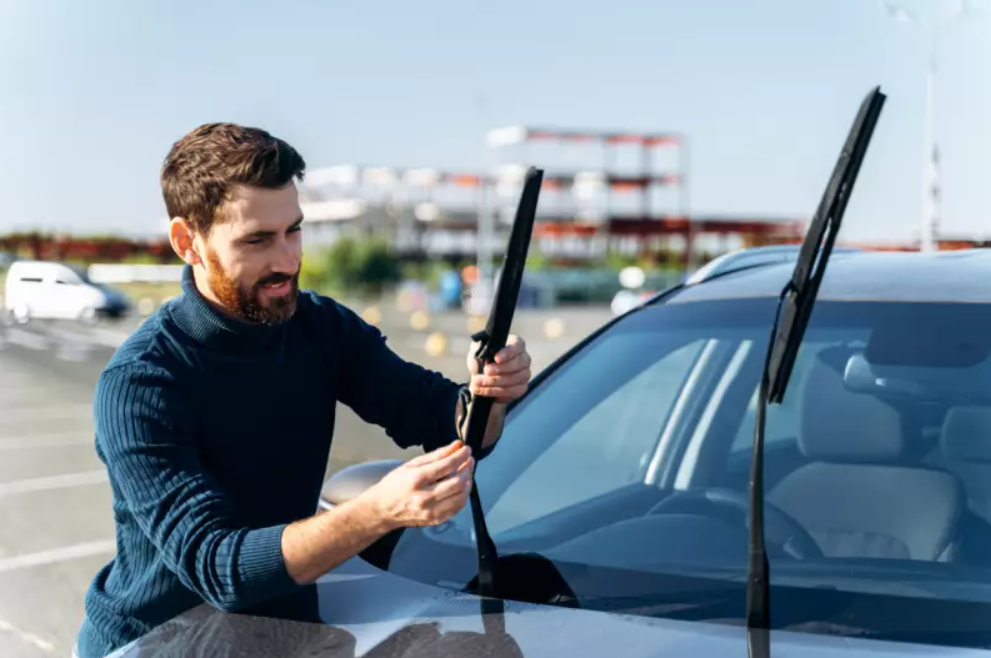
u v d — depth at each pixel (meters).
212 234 1.92
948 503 2.25
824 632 1.74
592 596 1.91
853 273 2.65
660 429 2.77
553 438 2.51
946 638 1.73
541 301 37.66
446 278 36.47
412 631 1.76
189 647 1.76
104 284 25.22
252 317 1.98
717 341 2.70
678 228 52.88
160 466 1.90
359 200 56.84
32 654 4.17
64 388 12.57
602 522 2.29
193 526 1.83
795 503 2.39
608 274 41.69
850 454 2.41
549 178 52.84
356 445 8.14
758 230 50.53
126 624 2.03
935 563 2.01
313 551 1.74
